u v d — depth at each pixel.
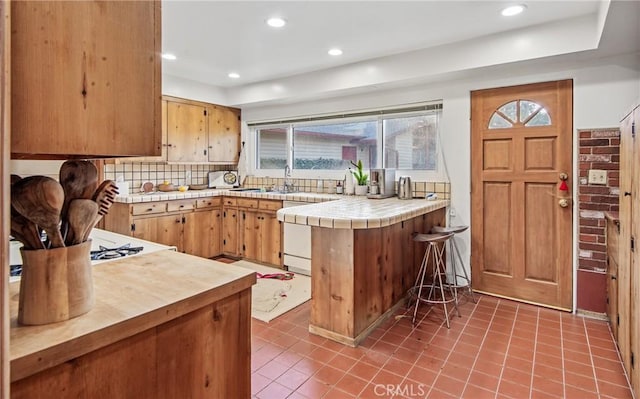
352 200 3.59
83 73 0.73
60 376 0.70
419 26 2.87
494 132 3.32
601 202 2.86
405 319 2.88
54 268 0.76
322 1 2.47
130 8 0.81
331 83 4.00
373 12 2.62
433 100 3.66
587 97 2.89
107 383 0.78
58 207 0.75
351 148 4.42
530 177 3.16
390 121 4.10
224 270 1.16
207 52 3.51
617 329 2.36
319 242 2.59
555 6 2.51
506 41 2.96
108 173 4.26
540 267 3.15
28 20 0.66
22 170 1.67
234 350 1.09
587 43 2.63
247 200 4.59
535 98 3.11
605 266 2.85
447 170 3.59
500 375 2.09
